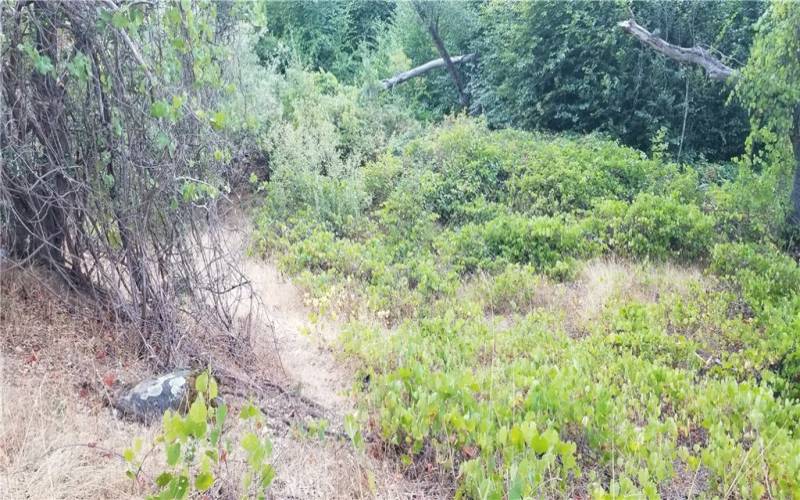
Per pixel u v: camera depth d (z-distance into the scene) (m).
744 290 6.05
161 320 3.78
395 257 6.94
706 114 11.99
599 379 4.13
